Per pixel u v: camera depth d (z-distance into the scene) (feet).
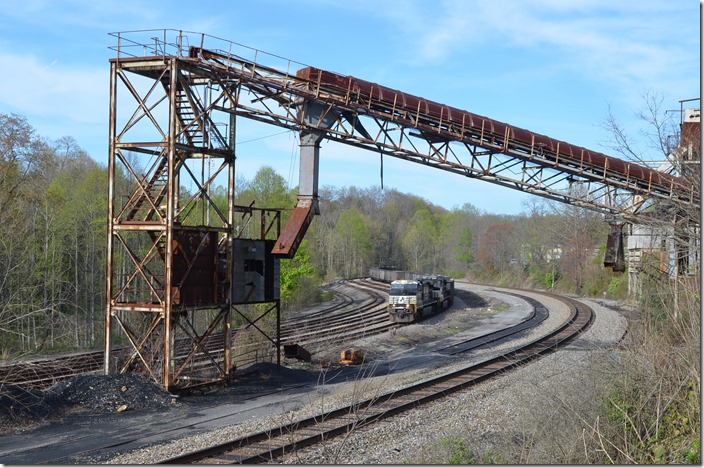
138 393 61.82
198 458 41.27
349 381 75.00
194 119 69.97
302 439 44.16
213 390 69.21
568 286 239.91
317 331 119.85
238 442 44.16
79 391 60.54
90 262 160.56
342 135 81.97
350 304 192.03
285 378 76.02
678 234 59.57
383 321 140.77
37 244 136.36
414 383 68.18
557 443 39.50
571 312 142.51
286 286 154.81
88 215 156.56
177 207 71.15
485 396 61.93
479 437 46.44
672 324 54.90
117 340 126.93
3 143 121.08
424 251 405.18
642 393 45.91
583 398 47.44
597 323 123.85
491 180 97.25
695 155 56.03
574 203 103.76
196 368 78.74
